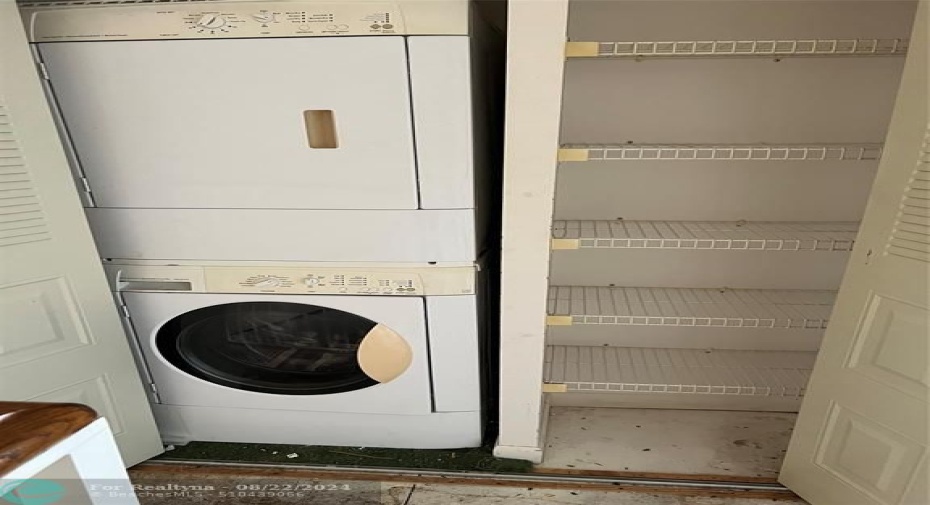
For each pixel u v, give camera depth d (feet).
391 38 3.38
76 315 4.14
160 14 3.45
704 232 4.60
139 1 3.45
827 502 4.18
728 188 5.08
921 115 3.07
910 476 3.50
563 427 5.56
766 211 5.11
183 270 4.24
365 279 4.15
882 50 3.32
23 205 3.71
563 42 3.28
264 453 5.13
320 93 3.56
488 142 4.46
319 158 3.76
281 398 4.80
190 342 4.65
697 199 5.17
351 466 4.94
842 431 3.93
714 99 4.79
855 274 3.61
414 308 4.24
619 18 4.61
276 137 3.72
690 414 5.75
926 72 3.01
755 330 5.61
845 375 3.81
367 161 3.75
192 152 3.82
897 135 3.22
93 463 2.03
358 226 3.97
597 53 3.40
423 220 3.92
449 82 3.49
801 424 4.28
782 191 5.01
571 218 5.38
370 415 4.85
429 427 4.89
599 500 4.55
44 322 3.98
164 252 4.20
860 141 4.73
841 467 4.00
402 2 3.30
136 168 3.91
